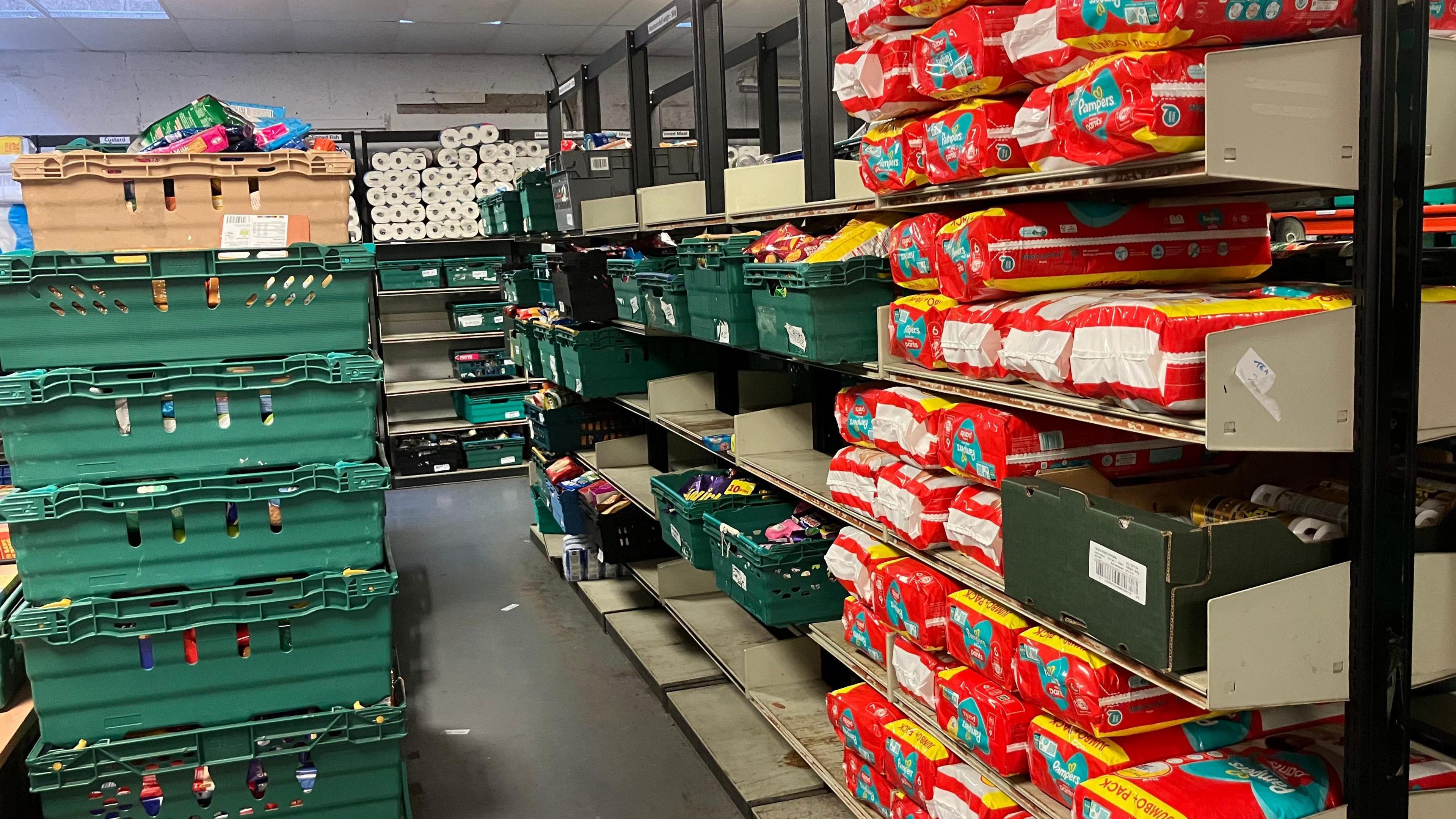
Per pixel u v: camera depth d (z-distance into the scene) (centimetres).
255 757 256
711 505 342
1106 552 161
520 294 567
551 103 581
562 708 386
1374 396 145
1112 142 155
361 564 258
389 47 818
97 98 785
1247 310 152
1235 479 205
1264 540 151
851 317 248
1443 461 191
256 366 243
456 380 847
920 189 222
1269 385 143
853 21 221
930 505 226
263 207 248
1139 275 197
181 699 250
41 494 231
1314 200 219
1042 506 177
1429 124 147
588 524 496
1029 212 192
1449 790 164
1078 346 169
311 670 258
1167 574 147
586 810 312
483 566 577
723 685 387
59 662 240
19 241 326
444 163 777
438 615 496
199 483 240
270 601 248
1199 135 147
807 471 313
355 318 252
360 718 261
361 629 258
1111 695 176
